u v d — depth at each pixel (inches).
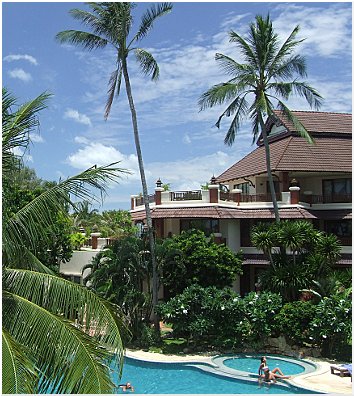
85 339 333.4
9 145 414.6
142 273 936.3
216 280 994.1
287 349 832.9
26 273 378.0
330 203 1306.6
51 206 407.5
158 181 1291.8
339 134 1439.5
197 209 1231.5
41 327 333.7
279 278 910.4
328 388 636.7
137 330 901.2
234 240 1289.4
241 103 1071.6
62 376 319.6
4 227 396.8
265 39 1055.0
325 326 779.4
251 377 703.1
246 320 854.5
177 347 877.2
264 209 1283.2
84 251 1331.2
